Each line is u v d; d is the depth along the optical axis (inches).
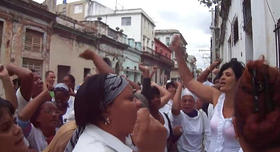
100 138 53.6
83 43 893.2
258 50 230.1
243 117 37.7
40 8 699.4
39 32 717.3
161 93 146.3
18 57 657.6
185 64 120.3
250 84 38.3
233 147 94.3
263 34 217.9
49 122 110.0
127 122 56.6
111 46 1067.3
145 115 40.2
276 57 186.2
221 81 101.1
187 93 151.8
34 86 123.3
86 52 92.4
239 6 349.1
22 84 109.0
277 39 184.9
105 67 90.9
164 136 40.0
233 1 419.2
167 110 160.6
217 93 112.2
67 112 156.9
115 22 1587.1
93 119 56.7
